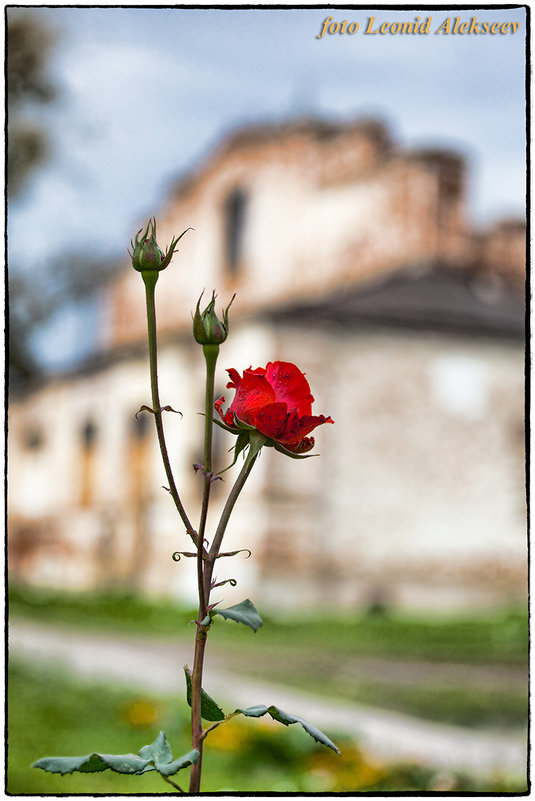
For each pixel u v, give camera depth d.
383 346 19.59
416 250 21.84
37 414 28.33
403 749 6.91
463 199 21.95
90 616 18.00
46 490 27.91
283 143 25.45
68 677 10.05
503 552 19.98
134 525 23.97
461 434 19.91
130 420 24.33
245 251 26.42
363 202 23.28
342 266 23.67
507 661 12.77
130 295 28.86
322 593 18.97
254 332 19.30
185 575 21.67
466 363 19.97
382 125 23.67
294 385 1.91
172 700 8.45
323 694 9.88
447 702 9.59
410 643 14.54
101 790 5.16
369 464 19.41
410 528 19.55
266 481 18.91
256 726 6.59
